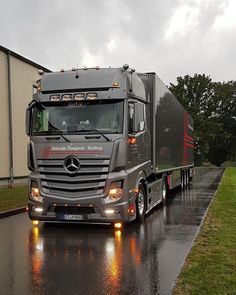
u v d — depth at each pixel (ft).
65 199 34.60
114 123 35.01
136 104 36.47
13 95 79.36
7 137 76.84
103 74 36.04
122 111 35.19
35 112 36.58
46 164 35.40
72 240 32.12
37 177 35.58
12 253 28.04
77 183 34.68
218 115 304.09
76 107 35.70
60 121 35.76
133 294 19.99
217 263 24.18
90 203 34.35
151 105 44.09
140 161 39.17
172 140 57.88
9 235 34.09
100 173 34.50
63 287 20.98
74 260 26.21
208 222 38.17
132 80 37.24
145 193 41.32
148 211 44.47
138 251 28.58
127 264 25.27
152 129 44.04
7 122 76.89
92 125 35.12
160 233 34.83
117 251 28.58
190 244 30.63
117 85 35.40
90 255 27.48
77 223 38.96
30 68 86.02
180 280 21.09
